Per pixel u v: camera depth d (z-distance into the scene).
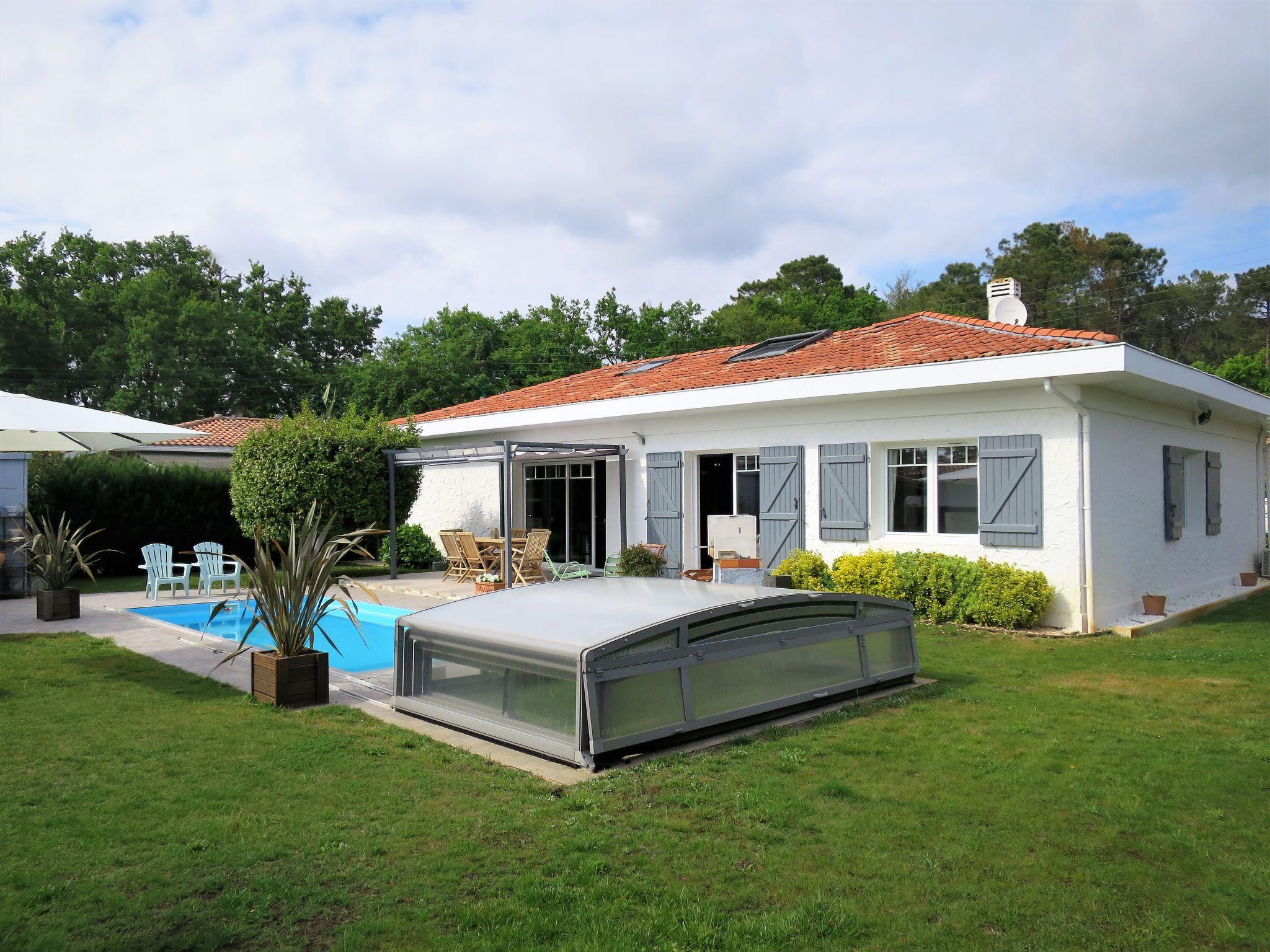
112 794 4.25
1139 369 8.78
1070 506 9.46
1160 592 11.35
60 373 38.50
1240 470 15.44
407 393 37.19
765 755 4.88
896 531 11.16
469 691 5.45
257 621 6.38
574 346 38.38
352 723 5.64
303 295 47.03
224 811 4.00
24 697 6.37
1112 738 5.26
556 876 3.30
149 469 18.45
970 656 8.02
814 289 51.69
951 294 49.38
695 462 13.66
